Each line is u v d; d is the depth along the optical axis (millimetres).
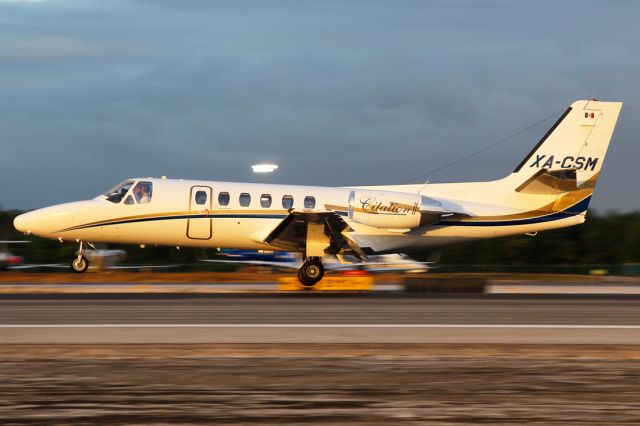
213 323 55469
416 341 48406
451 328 53906
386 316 60094
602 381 37688
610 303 71750
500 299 74938
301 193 87062
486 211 89938
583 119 91188
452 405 33250
